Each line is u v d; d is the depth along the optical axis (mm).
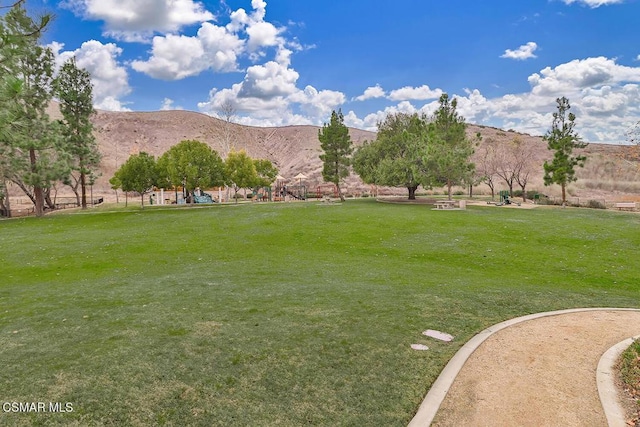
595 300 9898
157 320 7707
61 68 37969
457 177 34125
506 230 20672
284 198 55000
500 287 11023
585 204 36375
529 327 7352
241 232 21781
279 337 6727
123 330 7125
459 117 38406
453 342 6578
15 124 5809
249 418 4312
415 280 11805
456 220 23859
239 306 8711
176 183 36969
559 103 34938
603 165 56469
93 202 53375
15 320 7859
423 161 34625
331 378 5242
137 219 27875
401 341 6566
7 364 5672
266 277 12242
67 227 24844
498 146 59875
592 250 16719
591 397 4715
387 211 28516
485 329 7238
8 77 4430
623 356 5777
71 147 37750
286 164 137625
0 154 29078
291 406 4559
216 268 13930
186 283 11375
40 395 4781
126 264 14961
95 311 8430
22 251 17109
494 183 62594
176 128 147625
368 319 7742
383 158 41750
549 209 31297
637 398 4660
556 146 35156
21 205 57000
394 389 4957
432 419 4266
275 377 5266
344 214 27125
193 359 5828
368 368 5543
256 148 153125
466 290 10469
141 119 148375
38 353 6078
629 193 49688
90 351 6141
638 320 7883
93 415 4367
